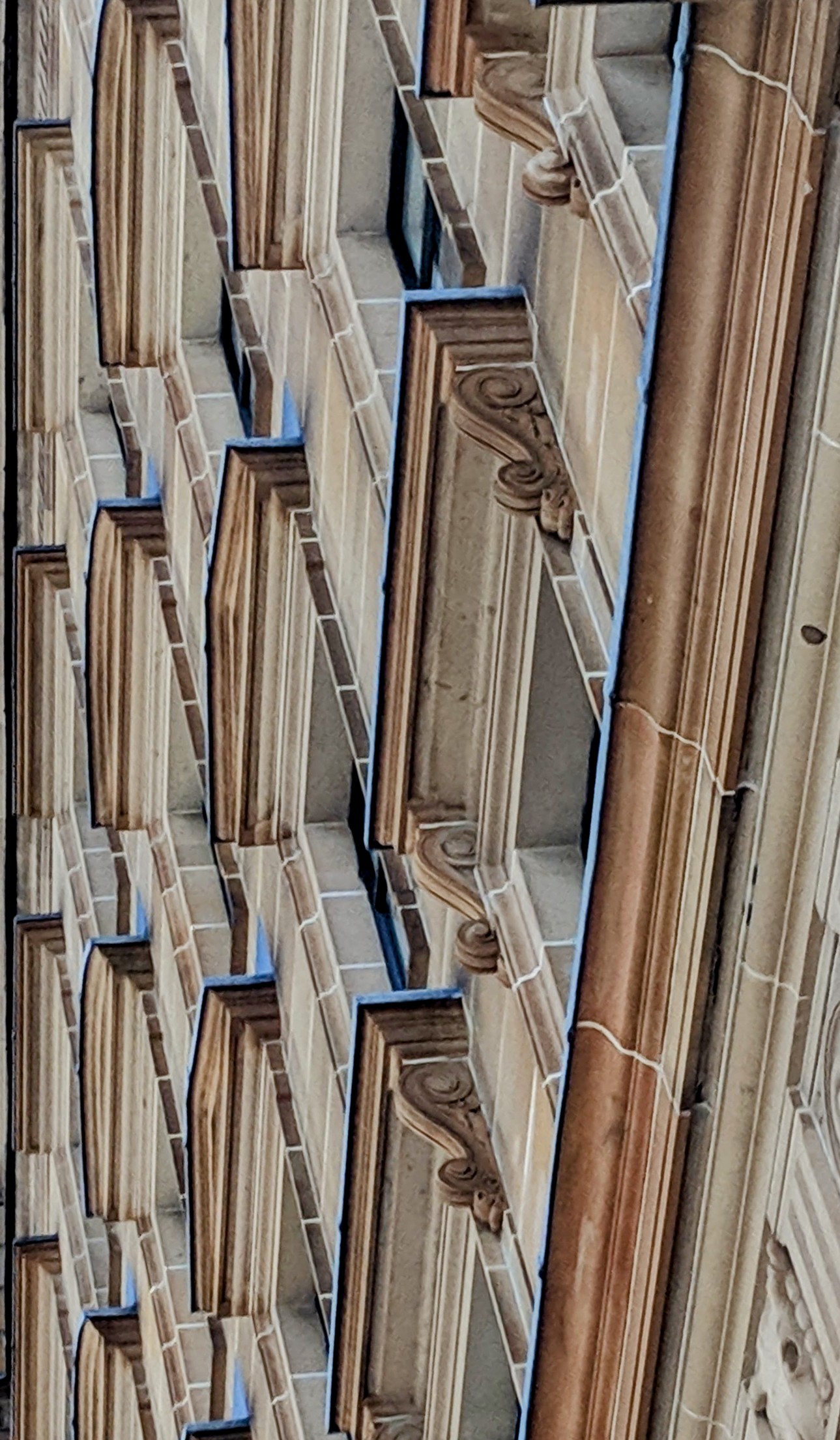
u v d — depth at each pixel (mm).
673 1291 12586
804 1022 11391
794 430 10508
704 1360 12523
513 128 12203
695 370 10742
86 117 23234
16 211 25234
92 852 27422
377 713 14555
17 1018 29766
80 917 27172
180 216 20188
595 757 13961
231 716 18531
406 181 15961
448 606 14016
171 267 20688
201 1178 20219
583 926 12180
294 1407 19828
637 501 11109
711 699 11266
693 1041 11898
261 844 18906
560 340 12703
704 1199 12195
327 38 15844
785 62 10047
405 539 13898
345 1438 19438
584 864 14141
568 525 12766
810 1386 11453
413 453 13594
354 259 16219
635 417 11562
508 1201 14820
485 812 14359
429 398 13312
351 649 16688
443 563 13867
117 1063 24516
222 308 20734
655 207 11227
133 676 22781
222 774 18656
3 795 30203
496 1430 16391
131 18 19734
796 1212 11484
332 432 16672
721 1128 11961
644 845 11758
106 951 24031
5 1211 34750
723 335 10641
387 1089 15523
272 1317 20484
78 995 26969
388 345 15773
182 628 21391
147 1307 25078
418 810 14656
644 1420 12961
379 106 15875
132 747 23062
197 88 19172
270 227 16766
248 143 16531
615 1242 12773
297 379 17594
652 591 11258
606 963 12211
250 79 16328
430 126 14594
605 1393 13180
